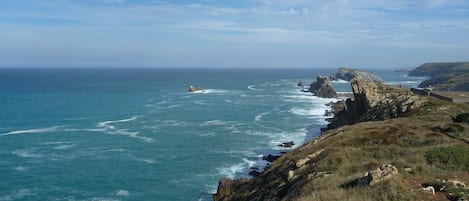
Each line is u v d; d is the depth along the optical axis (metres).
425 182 21.44
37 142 78.25
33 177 57.09
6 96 161.25
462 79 192.50
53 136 83.81
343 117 89.38
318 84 183.50
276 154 68.38
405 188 20.22
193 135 84.81
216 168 61.03
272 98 160.75
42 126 94.62
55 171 59.94
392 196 19.48
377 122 51.41
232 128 92.56
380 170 21.97
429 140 34.69
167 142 78.44
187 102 145.75
